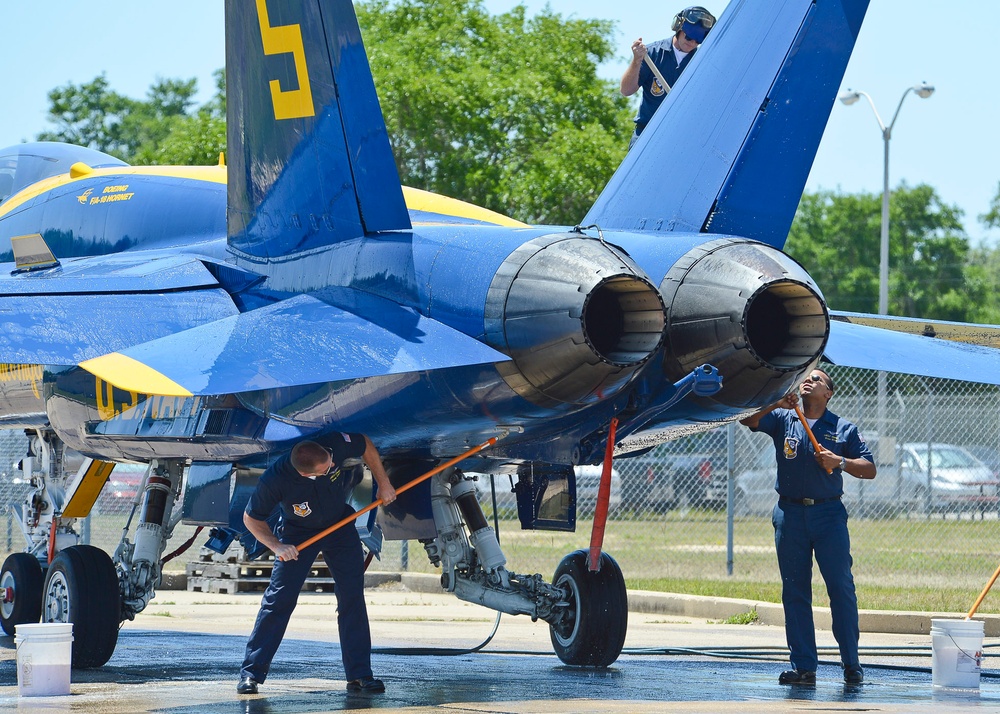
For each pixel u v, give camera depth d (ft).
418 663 118.32
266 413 102.73
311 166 98.89
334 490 92.73
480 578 116.47
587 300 83.87
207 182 124.77
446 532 116.67
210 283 105.81
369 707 86.69
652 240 94.94
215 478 109.19
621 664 119.14
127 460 117.19
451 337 84.99
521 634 152.15
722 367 89.51
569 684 101.81
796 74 97.71
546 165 440.45
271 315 88.94
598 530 91.35
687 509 310.24
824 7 97.50
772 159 97.76
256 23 98.58
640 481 293.02
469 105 453.58
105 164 150.51
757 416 104.78
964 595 178.19
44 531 145.18
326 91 96.53
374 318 92.58
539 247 88.17
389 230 95.96
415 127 454.40
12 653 125.70
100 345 90.58
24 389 127.65
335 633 150.00
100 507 294.87
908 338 103.50
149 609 178.81
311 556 94.32
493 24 497.87
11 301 96.68
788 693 97.30
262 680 93.91
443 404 91.91
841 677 110.01
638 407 92.84
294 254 101.45
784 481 104.01
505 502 303.07
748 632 154.20
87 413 114.83
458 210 114.21
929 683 105.19
